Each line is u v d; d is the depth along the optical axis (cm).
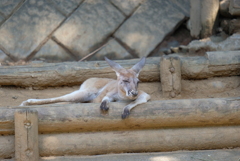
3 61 885
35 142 542
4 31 910
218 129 589
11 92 748
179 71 723
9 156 558
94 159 550
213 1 887
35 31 916
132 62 771
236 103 586
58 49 912
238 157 550
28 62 887
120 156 562
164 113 575
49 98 680
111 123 572
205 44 862
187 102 586
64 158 559
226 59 752
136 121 573
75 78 757
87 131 582
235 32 881
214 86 753
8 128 557
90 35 927
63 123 565
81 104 582
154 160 541
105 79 714
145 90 754
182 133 583
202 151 583
